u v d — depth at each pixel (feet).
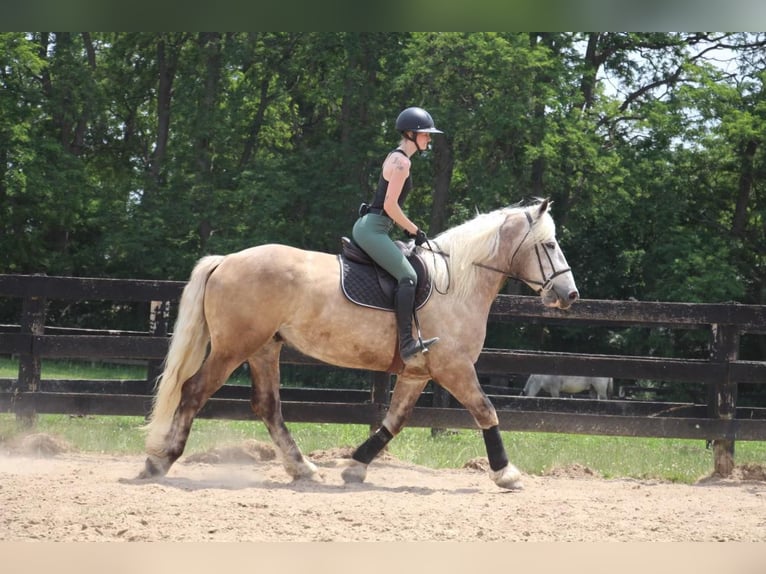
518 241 24.57
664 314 29.96
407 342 23.35
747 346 97.30
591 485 27.20
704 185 95.61
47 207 97.40
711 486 27.96
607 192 89.40
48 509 18.80
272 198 89.51
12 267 101.71
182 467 27.40
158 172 103.60
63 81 97.19
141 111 117.39
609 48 98.78
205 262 24.49
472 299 24.39
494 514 20.36
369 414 30.14
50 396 30.22
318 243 93.30
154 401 27.43
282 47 99.86
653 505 22.67
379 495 22.74
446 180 89.92
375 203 23.80
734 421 29.66
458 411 30.04
